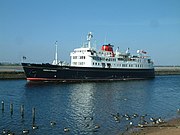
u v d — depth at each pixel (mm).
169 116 43469
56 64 94875
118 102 56594
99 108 49438
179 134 28938
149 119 40688
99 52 100688
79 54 98625
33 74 85562
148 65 119938
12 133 31641
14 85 83750
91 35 100000
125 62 107812
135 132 32562
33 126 35500
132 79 111688
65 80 90812
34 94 65812
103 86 85875
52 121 38781
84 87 82062
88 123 37844
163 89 83312
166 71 188500
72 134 32375
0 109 46844
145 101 58750
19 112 44531
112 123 37781
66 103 54125
